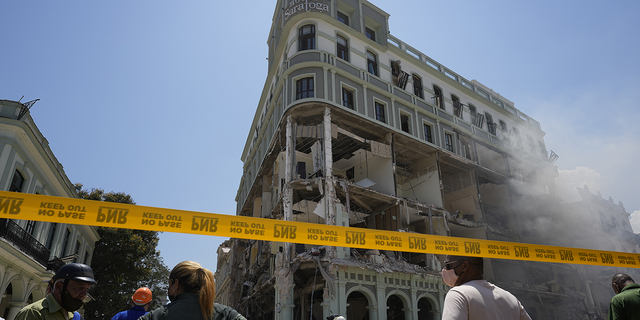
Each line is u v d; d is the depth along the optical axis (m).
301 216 27.12
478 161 33.59
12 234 16.84
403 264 24.19
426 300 26.22
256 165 36.00
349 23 30.66
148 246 33.44
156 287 41.03
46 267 20.66
